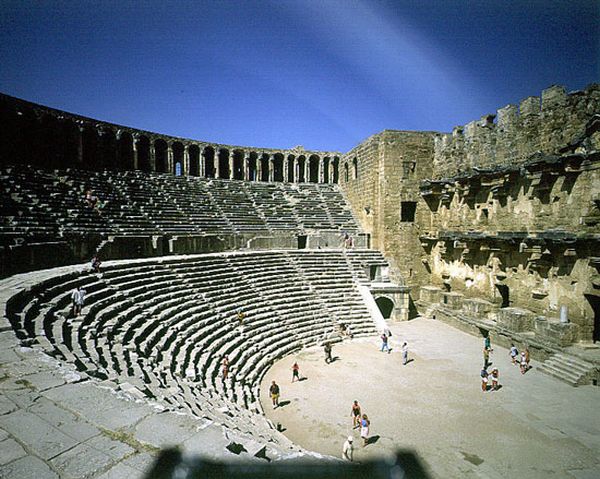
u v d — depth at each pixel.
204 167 50.25
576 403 19.28
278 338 25.80
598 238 22.52
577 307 24.44
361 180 47.50
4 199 24.45
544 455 14.93
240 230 42.09
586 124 23.42
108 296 19.14
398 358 25.64
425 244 41.16
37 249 21.03
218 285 27.72
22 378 8.38
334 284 35.50
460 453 15.01
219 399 15.05
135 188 38.53
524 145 28.62
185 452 6.06
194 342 19.61
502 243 30.31
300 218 47.91
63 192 30.52
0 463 5.56
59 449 5.97
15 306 14.09
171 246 32.22
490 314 31.81
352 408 18.11
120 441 6.29
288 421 17.31
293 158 56.88
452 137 38.28
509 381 22.03
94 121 38.28
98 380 8.96
